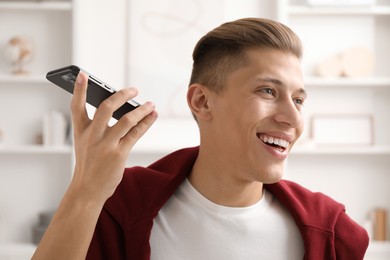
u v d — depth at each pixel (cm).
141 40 387
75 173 112
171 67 388
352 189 397
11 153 393
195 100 127
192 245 123
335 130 392
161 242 124
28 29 388
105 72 384
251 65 117
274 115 116
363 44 390
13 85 391
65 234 110
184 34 388
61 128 375
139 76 386
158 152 383
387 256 364
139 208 126
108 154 108
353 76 381
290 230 128
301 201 133
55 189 394
